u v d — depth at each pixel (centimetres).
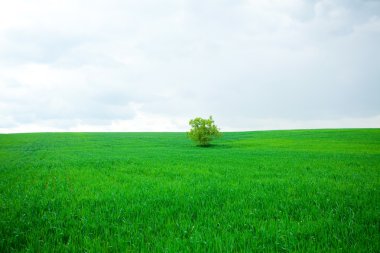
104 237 569
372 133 6444
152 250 496
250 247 510
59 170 1725
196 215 736
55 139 6456
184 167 1869
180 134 8831
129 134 8706
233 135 7800
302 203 827
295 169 1742
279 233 571
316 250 491
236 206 806
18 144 5131
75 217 725
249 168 1803
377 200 850
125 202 855
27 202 848
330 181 1243
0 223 636
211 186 1135
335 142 5050
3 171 1695
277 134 7462
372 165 1955
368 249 486
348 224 618
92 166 1948
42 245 527
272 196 930
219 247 499
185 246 506
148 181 1298
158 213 738
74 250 498
